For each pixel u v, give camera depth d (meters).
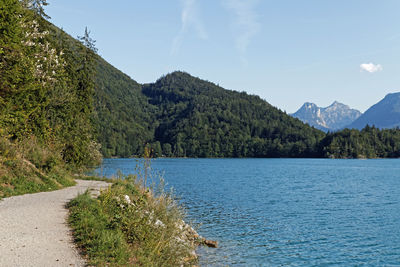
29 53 23.33
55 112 33.12
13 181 18.48
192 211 26.34
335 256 15.57
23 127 21.47
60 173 26.19
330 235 19.34
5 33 18.03
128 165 95.81
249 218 24.03
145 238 10.48
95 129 52.47
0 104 18.31
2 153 19.53
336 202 32.56
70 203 14.60
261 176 68.81
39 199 16.25
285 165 126.06
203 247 16.39
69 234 9.98
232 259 14.77
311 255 15.64
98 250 8.47
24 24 22.02
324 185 50.34
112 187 17.03
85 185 25.14
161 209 13.41
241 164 134.75
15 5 19.05
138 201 13.23
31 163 23.11
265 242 17.72
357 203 31.98
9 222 10.84
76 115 40.03
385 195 38.47
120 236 9.73
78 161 37.88
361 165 126.75
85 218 11.13
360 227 21.39
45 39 35.16
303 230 20.48
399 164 135.12
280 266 14.14
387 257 15.49
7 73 18.17
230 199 33.75
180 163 142.62
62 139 33.72
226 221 22.89
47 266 7.35
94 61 51.00
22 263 7.35
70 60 45.38
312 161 169.25
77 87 46.59
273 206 29.64
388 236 19.19
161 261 9.66
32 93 23.19
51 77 27.44
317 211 27.27
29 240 9.07
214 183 51.72
